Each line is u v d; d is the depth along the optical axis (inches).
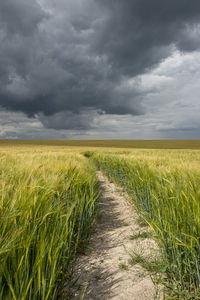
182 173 132.3
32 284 58.5
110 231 139.2
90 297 72.7
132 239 122.3
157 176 145.4
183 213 82.0
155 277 80.9
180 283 72.3
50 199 94.6
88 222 128.4
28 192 85.5
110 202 220.2
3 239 56.0
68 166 179.2
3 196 77.7
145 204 158.2
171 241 81.2
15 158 281.7
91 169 241.6
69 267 93.8
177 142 3437.5
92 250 111.7
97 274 87.5
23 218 68.9
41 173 143.6
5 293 51.3
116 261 97.6
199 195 86.5
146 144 2972.4
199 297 65.3
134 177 197.5
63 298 70.2
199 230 74.3
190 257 75.4
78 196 132.2
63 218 95.3
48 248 62.6
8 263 55.9
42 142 3383.4
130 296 72.6
